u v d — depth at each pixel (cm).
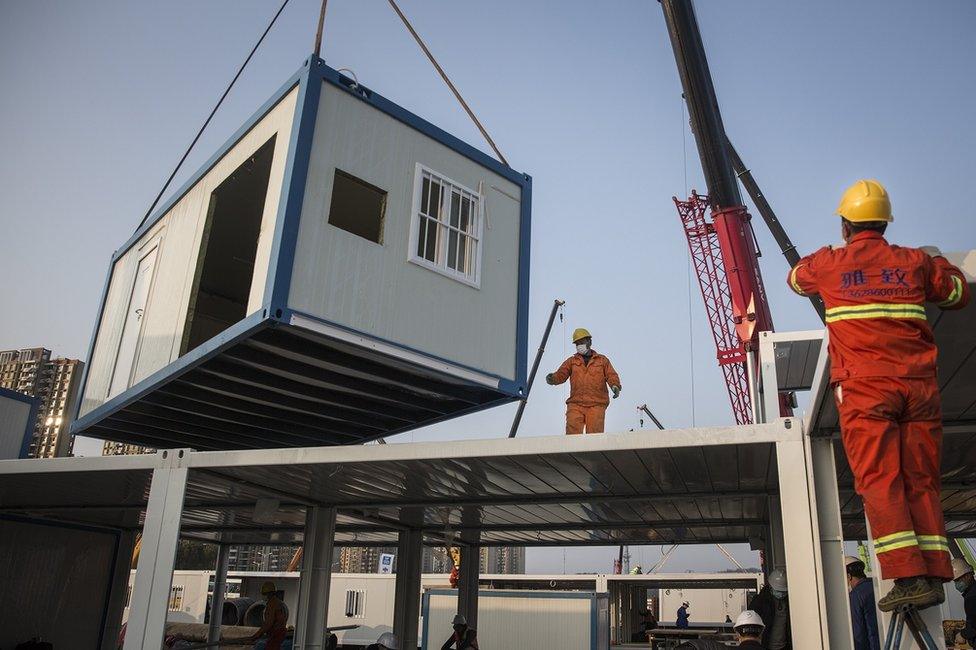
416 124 1098
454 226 1123
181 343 1073
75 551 1483
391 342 998
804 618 593
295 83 998
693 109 2467
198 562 9044
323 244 952
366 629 3234
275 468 884
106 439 1436
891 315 403
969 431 672
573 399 1098
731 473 848
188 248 1142
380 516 1295
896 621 394
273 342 948
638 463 797
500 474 873
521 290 1197
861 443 395
